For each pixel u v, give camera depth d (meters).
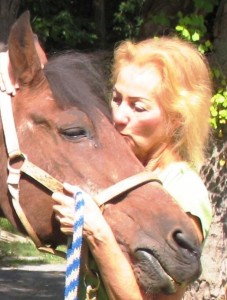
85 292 3.04
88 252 2.99
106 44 17.36
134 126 3.06
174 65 3.03
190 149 3.09
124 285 2.79
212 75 6.25
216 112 6.14
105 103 3.22
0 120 3.17
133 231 2.90
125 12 17.09
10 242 14.69
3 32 7.82
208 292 6.39
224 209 6.41
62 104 3.12
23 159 3.11
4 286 10.84
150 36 6.49
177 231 2.87
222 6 6.33
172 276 2.83
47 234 3.12
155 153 3.11
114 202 2.97
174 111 3.03
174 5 6.43
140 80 3.03
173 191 3.00
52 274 12.21
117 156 3.04
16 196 3.10
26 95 3.18
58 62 3.28
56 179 3.04
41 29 16.19
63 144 3.07
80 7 18.27
